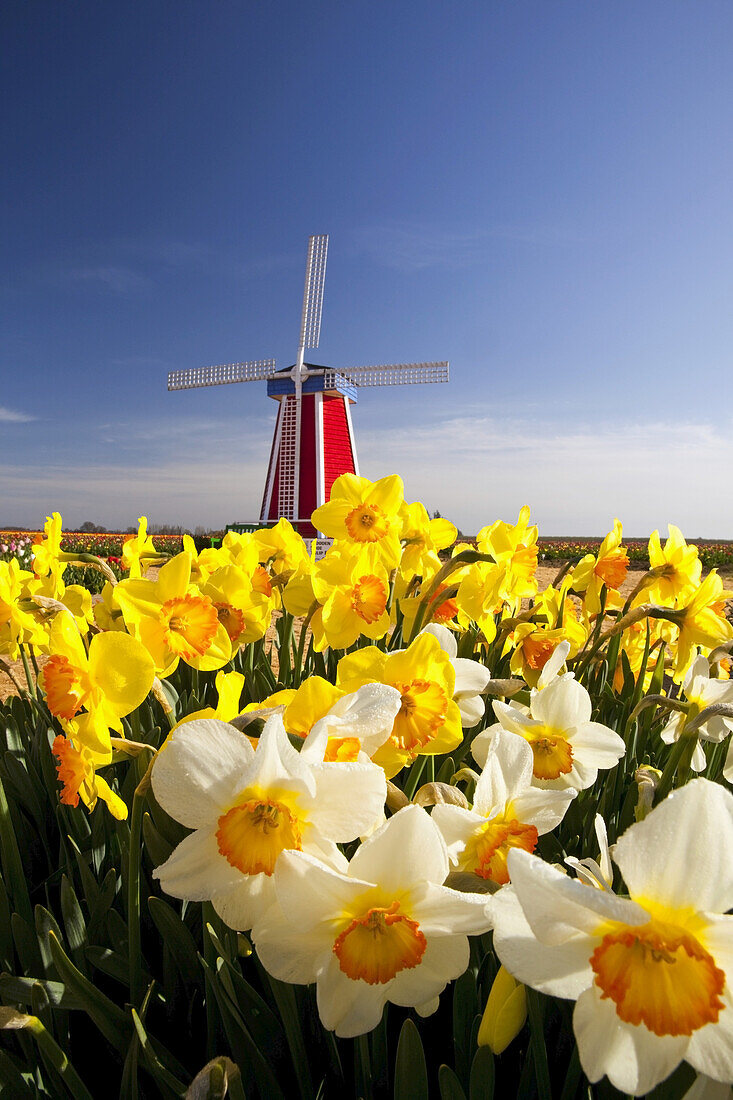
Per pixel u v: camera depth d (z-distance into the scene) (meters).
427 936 0.98
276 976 0.98
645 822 0.82
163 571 1.83
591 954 0.84
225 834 0.98
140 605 1.79
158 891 1.83
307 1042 1.39
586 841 2.03
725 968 0.81
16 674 6.58
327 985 0.96
